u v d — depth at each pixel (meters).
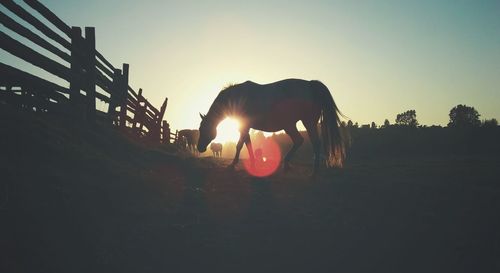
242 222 5.61
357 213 6.49
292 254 4.69
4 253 3.65
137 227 4.91
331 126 9.46
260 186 8.11
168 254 4.40
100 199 5.36
